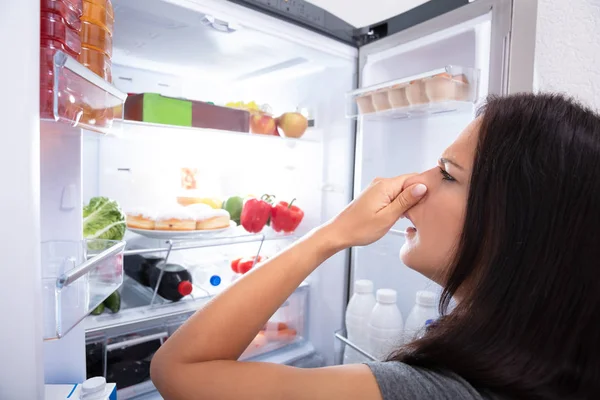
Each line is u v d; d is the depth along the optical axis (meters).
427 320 0.92
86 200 1.24
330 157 1.36
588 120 0.41
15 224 0.42
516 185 0.39
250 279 0.48
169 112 1.07
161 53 1.25
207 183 1.52
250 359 1.30
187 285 1.16
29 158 0.42
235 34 1.06
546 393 0.38
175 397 0.42
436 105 0.91
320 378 0.40
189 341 0.44
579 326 0.37
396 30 1.11
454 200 0.48
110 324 0.99
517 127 0.41
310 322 1.47
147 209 1.13
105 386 0.69
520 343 0.38
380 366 0.42
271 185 1.64
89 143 1.24
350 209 0.55
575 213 0.37
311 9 1.10
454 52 1.01
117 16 0.96
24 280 0.43
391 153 1.23
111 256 0.66
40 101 0.45
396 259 1.20
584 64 0.82
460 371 0.40
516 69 0.82
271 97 1.61
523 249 0.38
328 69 1.34
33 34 0.41
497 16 0.84
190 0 0.91
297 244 0.52
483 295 0.40
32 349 0.43
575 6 0.82
